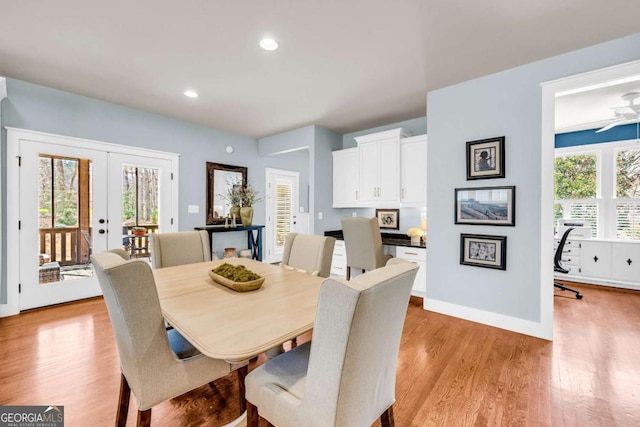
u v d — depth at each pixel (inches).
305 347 56.8
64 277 130.4
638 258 157.0
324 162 179.5
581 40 85.7
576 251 175.0
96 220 138.0
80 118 131.6
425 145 144.5
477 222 110.9
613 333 103.6
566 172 187.0
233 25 78.6
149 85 117.9
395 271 40.6
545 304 97.7
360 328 34.1
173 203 163.8
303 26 79.0
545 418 61.9
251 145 206.2
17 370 78.0
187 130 169.8
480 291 111.4
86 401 66.1
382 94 125.8
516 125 102.0
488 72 105.9
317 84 115.8
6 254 115.6
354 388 36.7
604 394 69.7
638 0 68.2
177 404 66.2
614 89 123.2
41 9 72.0
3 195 115.0
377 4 70.2
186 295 61.3
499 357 87.0
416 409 64.9
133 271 43.6
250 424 47.8
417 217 164.1
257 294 62.1
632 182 167.3
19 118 117.0
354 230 136.3
